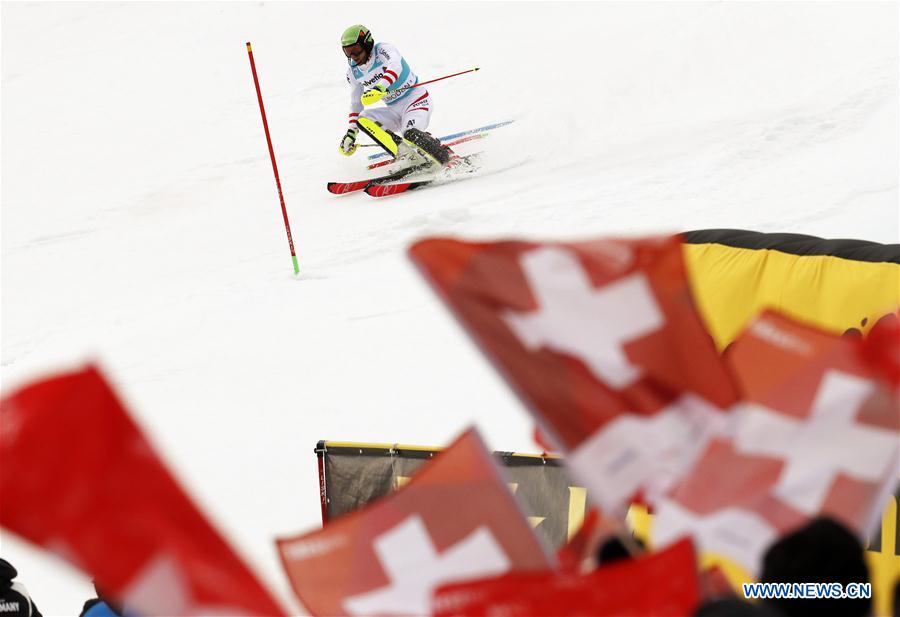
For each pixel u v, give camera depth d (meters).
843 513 5.52
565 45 56.03
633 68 48.56
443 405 22.50
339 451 16.78
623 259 5.39
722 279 16.80
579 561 5.87
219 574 4.05
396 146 41.03
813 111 39.03
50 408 3.77
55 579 18.25
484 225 33.94
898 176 30.44
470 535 5.86
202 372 26.47
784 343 5.63
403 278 30.98
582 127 43.84
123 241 41.53
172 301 33.91
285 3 69.12
